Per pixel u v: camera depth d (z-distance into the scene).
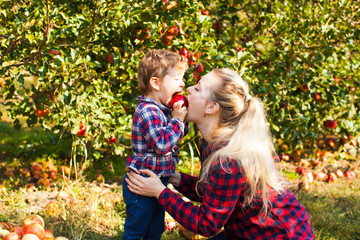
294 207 2.24
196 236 3.13
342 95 5.05
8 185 4.15
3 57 3.58
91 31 3.67
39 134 6.32
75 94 3.86
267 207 2.18
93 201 3.67
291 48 4.69
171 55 2.62
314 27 4.79
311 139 5.54
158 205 2.57
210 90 2.30
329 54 4.66
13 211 3.51
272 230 2.18
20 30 3.36
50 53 3.40
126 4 3.71
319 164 5.25
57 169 4.74
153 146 2.37
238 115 2.27
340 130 5.68
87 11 3.89
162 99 2.59
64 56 3.62
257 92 4.73
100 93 3.94
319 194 4.24
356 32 4.61
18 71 3.62
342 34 4.62
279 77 4.85
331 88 4.97
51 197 3.93
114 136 4.19
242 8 5.07
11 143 5.86
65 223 3.31
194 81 4.22
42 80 3.49
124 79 4.13
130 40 4.08
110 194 4.05
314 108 5.34
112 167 4.64
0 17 3.44
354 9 4.66
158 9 3.81
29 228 2.63
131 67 4.07
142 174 2.44
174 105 2.40
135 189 2.43
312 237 2.21
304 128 5.07
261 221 2.18
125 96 4.42
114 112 4.12
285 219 2.19
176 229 3.26
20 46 3.56
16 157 5.24
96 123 3.95
